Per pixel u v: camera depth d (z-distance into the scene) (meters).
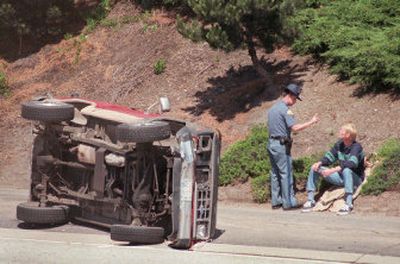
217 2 25.86
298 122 25.11
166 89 30.56
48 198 17.98
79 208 18.30
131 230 15.83
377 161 21.12
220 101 28.50
